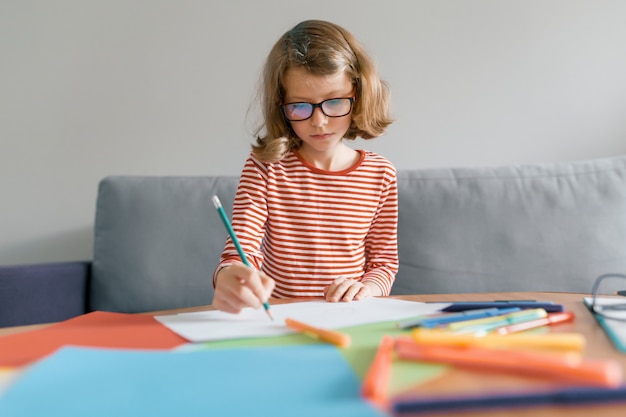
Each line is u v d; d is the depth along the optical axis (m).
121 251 1.41
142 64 1.62
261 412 0.36
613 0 1.62
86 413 0.37
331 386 0.41
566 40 1.64
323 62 0.97
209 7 1.61
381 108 1.16
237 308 0.68
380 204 1.19
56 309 1.33
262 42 1.62
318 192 1.14
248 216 1.07
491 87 1.64
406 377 0.43
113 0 1.61
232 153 1.65
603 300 0.73
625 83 1.64
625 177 1.43
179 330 0.60
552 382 0.41
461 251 1.39
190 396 0.39
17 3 1.60
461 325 0.57
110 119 1.63
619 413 0.36
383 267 1.13
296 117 1.00
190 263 1.41
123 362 0.47
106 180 1.45
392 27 1.62
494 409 0.37
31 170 1.63
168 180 1.46
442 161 1.66
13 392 0.40
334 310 0.71
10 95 1.61
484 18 1.63
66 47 1.61
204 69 1.63
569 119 1.65
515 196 1.41
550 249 1.39
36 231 1.63
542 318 0.61
